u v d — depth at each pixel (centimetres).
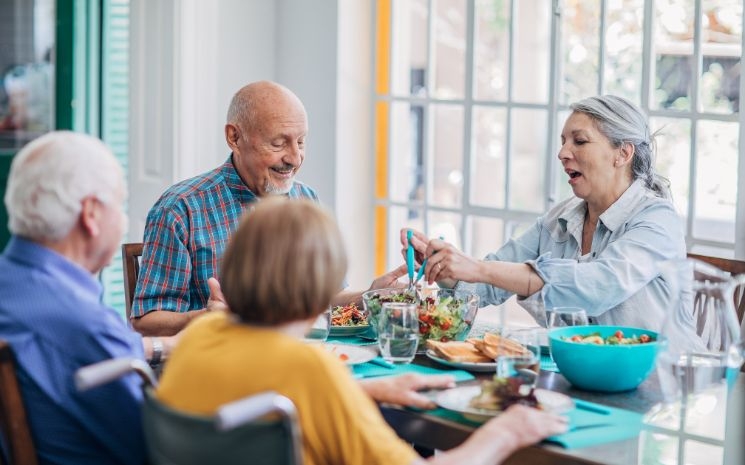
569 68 354
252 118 261
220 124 438
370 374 198
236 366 140
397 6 410
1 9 472
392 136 418
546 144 363
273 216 143
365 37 420
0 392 158
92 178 165
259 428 129
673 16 325
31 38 473
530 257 279
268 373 139
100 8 460
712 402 184
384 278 260
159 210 261
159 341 203
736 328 188
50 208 162
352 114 421
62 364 162
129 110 445
